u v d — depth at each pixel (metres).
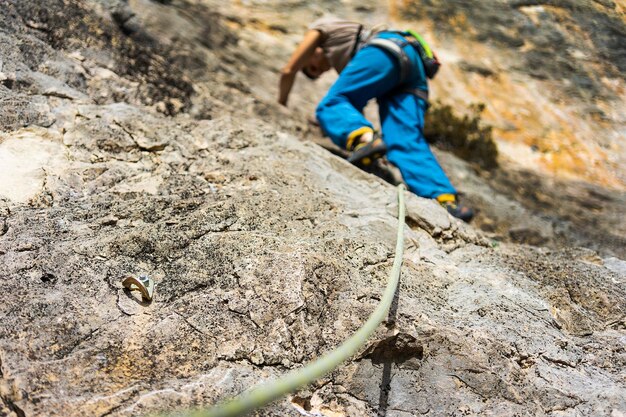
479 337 2.10
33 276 1.99
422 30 5.14
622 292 2.57
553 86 4.82
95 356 1.77
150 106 3.35
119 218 2.35
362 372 1.96
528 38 5.09
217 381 1.78
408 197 2.91
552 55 5.00
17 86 2.92
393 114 3.51
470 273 2.52
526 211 3.79
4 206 2.30
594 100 4.77
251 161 2.89
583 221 3.83
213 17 4.83
